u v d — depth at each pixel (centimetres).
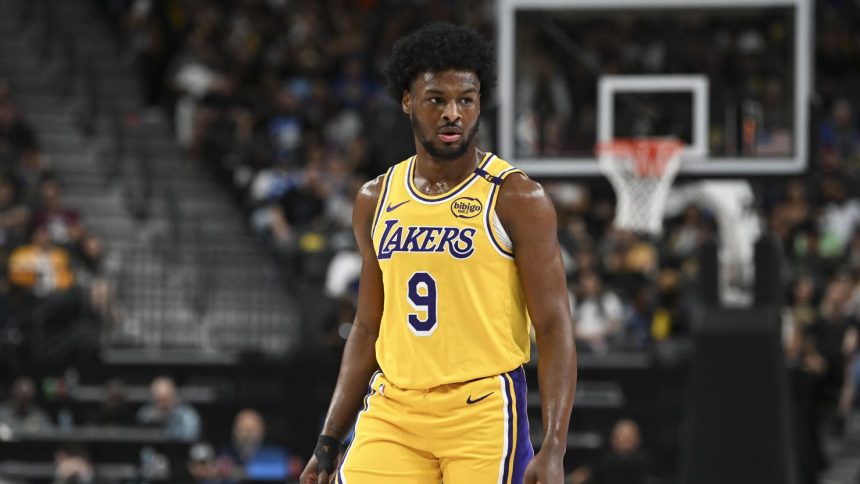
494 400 1145
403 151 4700
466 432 1144
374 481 1166
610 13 3011
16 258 3866
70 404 3609
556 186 4550
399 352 1166
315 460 1220
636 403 3597
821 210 4616
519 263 1151
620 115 3030
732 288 3092
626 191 2970
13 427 3409
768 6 2941
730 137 2975
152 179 4888
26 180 4381
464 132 1134
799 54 2930
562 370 1136
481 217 1141
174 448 3247
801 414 3341
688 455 2688
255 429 3300
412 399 1159
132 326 4072
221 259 4369
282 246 4306
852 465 3550
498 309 1148
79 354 3781
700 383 2692
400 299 1162
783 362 2705
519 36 3034
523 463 1151
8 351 3738
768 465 2650
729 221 3119
